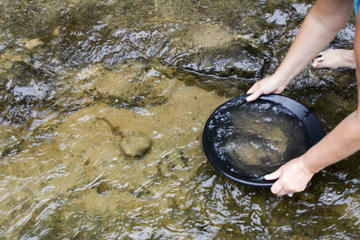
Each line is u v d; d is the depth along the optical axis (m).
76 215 1.72
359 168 1.78
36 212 1.74
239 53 2.31
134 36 2.43
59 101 2.19
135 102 2.16
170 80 2.26
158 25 2.48
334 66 2.17
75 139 2.01
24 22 2.60
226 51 2.33
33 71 2.30
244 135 1.80
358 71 1.17
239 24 2.47
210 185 1.78
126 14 2.58
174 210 1.71
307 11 2.50
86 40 2.44
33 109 2.16
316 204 1.69
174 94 2.19
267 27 2.44
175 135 1.99
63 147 1.98
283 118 1.85
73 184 1.83
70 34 2.48
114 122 2.07
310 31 1.67
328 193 1.71
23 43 2.46
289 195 1.63
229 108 1.91
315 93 2.11
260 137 1.79
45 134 2.04
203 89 2.21
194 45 2.37
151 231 1.65
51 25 2.56
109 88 2.24
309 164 1.44
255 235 1.62
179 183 1.80
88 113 2.12
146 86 2.24
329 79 2.15
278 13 2.50
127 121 2.07
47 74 2.30
